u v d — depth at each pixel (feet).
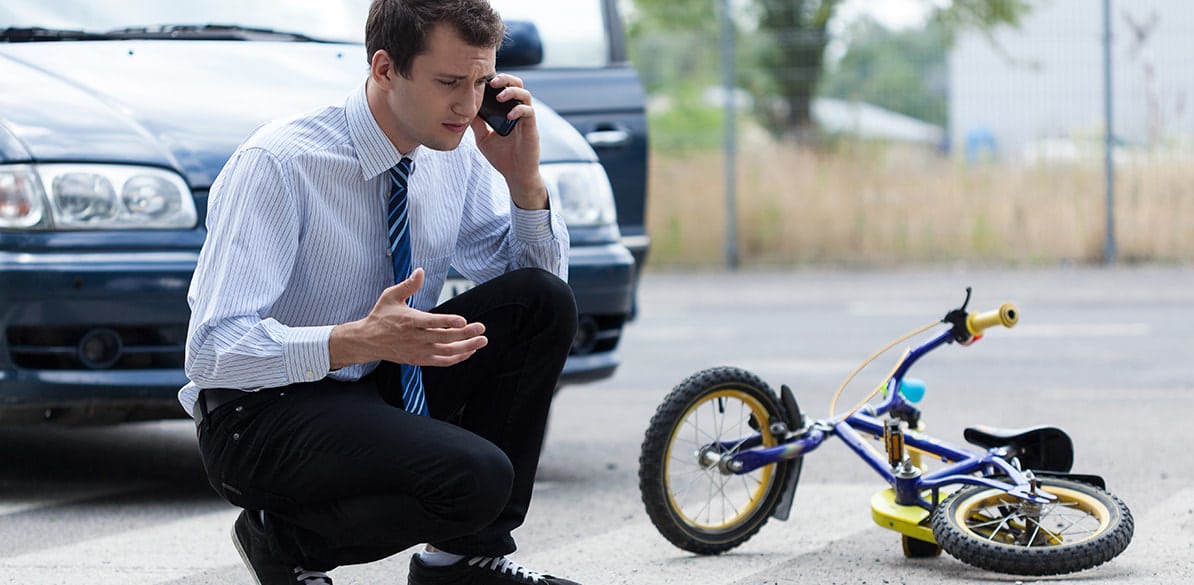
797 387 26.45
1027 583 12.97
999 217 48.32
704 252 50.34
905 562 14.08
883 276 46.34
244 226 10.11
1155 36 47.29
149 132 16.52
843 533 15.38
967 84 49.34
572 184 18.31
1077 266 47.21
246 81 17.78
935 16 51.06
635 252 23.30
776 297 41.91
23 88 16.76
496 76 10.96
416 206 10.88
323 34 19.94
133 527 15.90
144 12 19.26
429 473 9.98
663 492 14.32
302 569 10.85
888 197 49.39
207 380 10.23
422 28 9.88
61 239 15.80
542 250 11.41
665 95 55.06
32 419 16.35
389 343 9.73
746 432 14.93
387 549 10.47
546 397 11.10
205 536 15.48
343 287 10.65
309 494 10.37
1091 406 23.36
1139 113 47.47
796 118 50.88
